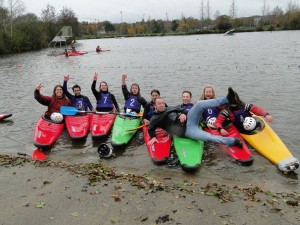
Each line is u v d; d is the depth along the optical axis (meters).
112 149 7.65
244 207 4.72
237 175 6.27
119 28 117.56
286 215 4.52
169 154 7.16
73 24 82.44
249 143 7.59
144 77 18.95
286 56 25.97
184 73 19.67
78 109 9.70
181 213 4.57
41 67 26.20
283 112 10.41
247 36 61.88
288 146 7.69
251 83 15.45
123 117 9.11
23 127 9.83
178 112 7.57
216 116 8.23
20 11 59.72
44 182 5.55
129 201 4.89
